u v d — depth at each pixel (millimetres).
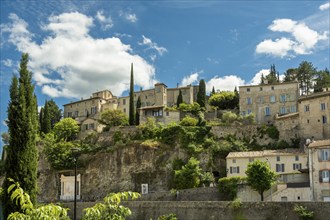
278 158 78938
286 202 51781
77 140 114188
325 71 143625
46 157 107312
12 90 35000
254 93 109438
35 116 35906
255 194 66750
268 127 96562
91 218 15875
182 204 58781
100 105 136250
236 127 98312
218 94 134000
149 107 115562
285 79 143500
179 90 131500
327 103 87125
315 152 61812
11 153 33750
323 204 49562
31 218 14859
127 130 106562
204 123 100625
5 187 32875
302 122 90375
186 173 80125
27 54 36188
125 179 96688
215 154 91688
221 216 55469
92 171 100938
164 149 96188
